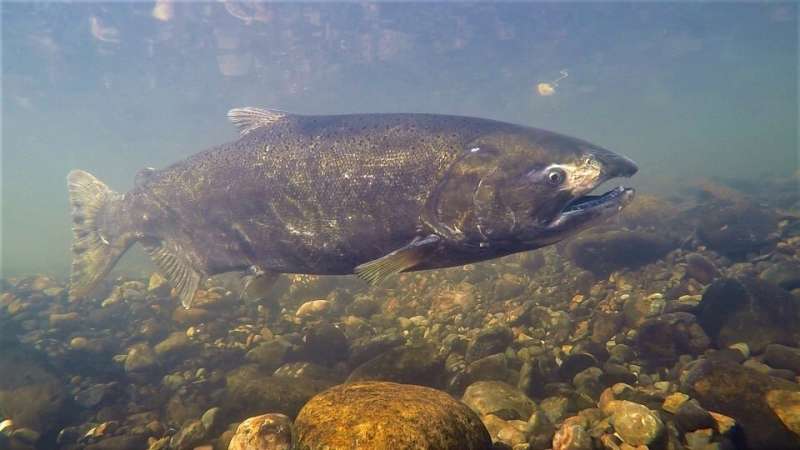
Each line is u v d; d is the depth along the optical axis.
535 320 0.96
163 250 1.06
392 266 0.72
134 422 0.78
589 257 1.17
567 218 0.68
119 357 1.03
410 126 0.77
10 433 0.78
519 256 1.44
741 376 0.63
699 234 1.24
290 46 3.98
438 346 0.92
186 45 3.87
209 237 0.96
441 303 1.14
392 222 0.76
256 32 3.69
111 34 3.61
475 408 0.67
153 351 1.03
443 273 1.37
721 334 0.78
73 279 1.19
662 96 8.23
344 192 0.79
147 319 1.22
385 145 0.77
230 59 4.18
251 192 0.87
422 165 0.74
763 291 0.80
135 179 1.13
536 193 0.68
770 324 0.76
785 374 0.67
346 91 5.39
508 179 0.69
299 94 5.35
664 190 2.95
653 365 0.76
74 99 5.29
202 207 0.95
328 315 1.18
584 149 0.68
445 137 0.75
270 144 0.87
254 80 4.75
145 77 4.59
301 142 0.84
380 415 0.52
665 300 0.89
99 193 1.22
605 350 0.80
